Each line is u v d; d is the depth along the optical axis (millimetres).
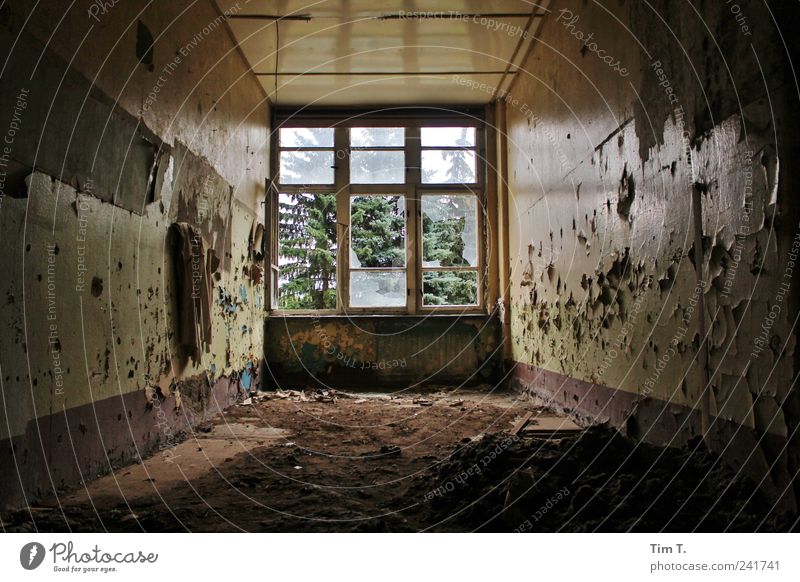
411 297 6148
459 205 6309
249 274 5156
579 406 3676
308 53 4949
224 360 4363
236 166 4734
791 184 1696
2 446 1884
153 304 3080
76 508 2020
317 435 3400
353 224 6383
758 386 1853
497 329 6016
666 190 2488
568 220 3895
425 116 6230
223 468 2605
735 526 1685
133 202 2852
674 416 2420
